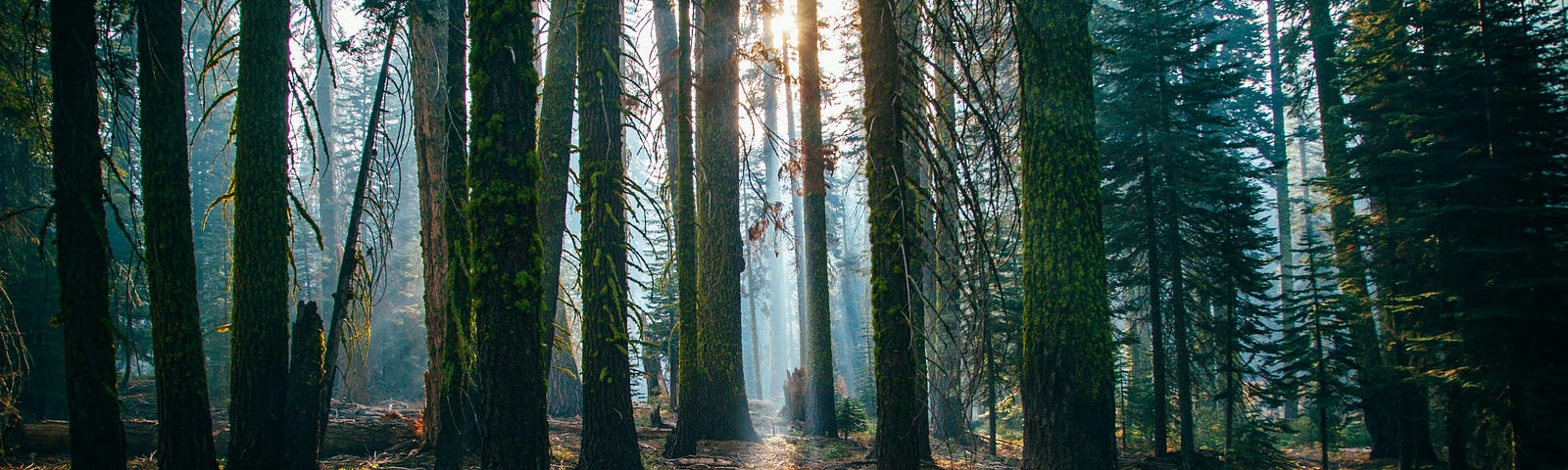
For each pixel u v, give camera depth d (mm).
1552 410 11352
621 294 9570
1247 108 27203
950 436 17375
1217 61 28047
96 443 7258
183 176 8031
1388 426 18703
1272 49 27219
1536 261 11828
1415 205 13953
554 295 11188
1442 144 13102
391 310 28094
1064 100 8469
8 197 14359
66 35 7363
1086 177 8445
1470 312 11781
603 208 9492
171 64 7984
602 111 9484
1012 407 22094
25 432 11445
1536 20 12555
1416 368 13609
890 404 6316
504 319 5863
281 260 8406
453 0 9164
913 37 6719
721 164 14203
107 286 7574
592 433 9312
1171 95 16203
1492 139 12430
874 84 6465
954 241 6605
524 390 5867
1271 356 17125
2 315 11148
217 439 11586
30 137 11234
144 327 22719
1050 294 8453
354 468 10430
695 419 12141
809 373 15938
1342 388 16172
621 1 14234
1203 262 17016
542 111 11367
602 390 9344
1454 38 12945
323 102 26438
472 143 5980
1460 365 12445
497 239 5895
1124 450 19281
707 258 14211
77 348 7262
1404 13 13547
